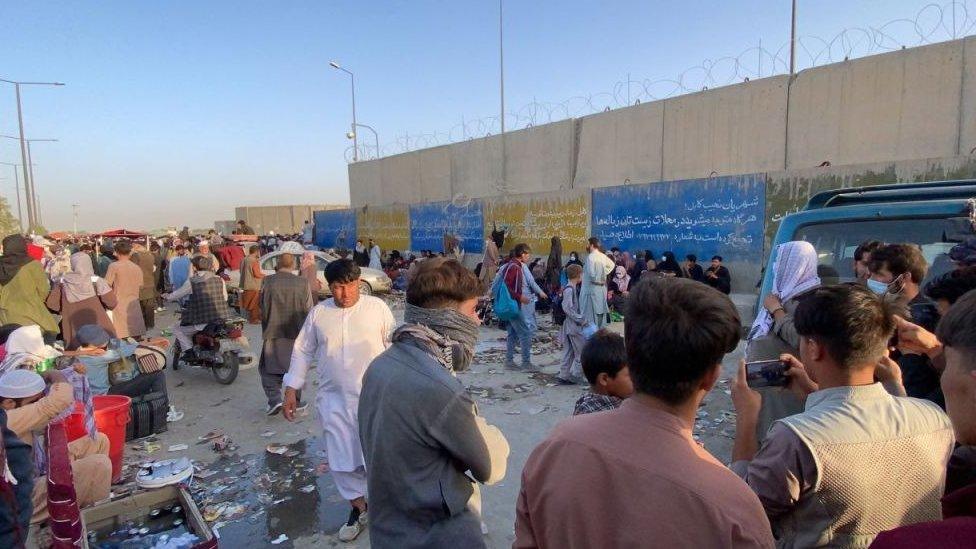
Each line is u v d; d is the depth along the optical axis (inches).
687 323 45.4
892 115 471.2
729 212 503.5
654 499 43.3
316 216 1273.4
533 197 722.8
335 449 141.9
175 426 228.8
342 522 154.0
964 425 46.7
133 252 450.9
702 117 603.8
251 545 143.3
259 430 223.1
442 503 76.9
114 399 185.3
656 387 47.2
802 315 65.6
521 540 52.8
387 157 1120.8
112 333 294.7
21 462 90.6
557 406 244.5
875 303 62.5
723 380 266.1
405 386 76.8
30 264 277.7
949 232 131.9
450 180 977.5
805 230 153.3
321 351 143.1
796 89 528.7
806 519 61.3
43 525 136.0
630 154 682.8
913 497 59.4
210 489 173.0
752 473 64.6
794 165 532.4
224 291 306.3
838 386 63.7
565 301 272.5
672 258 508.1
